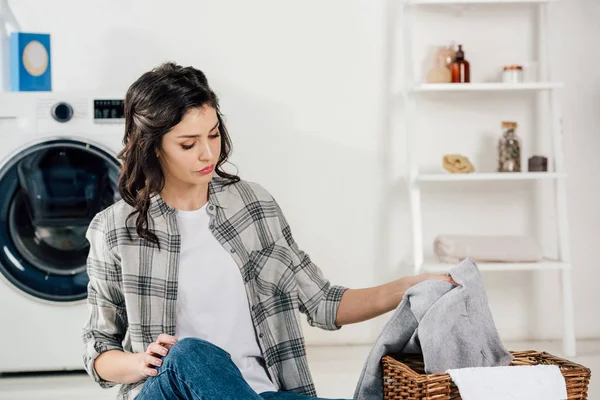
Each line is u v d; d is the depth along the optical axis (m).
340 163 3.44
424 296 1.44
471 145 3.45
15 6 3.29
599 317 3.50
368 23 3.42
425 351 1.39
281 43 3.41
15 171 2.83
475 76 3.44
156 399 1.27
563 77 3.46
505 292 3.48
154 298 1.50
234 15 3.39
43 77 3.04
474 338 1.42
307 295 1.62
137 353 1.39
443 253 3.20
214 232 1.54
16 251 2.85
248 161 3.42
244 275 1.55
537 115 3.46
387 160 3.45
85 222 2.88
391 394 1.42
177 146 1.45
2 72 3.13
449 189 3.46
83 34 3.33
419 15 3.43
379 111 3.44
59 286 2.87
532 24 3.44
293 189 3.44
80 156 2.86
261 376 1.52
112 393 2.69
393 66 3.43
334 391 2.68
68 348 2.90
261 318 1.56
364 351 3.32
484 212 3.47
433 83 3.23
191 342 1.28
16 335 2.88
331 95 3.43
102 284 1.52
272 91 3.41
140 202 1.50
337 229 3.46
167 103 1.43
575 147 3.48
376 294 1.57
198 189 1.55
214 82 3.40
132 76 3.36
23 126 2.84
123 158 1.53
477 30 3.43
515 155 3.28
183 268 1.52
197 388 1.23
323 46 3.42
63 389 2.75
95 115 2.87
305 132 3.43
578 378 1.35
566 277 3.18
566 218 3.24
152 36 3.36
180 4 3.37
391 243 3.46
